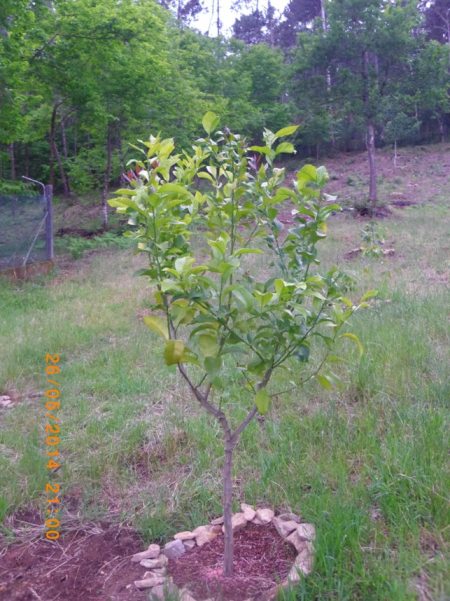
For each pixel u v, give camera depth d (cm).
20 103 1451
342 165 2764
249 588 263
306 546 275
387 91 1923
